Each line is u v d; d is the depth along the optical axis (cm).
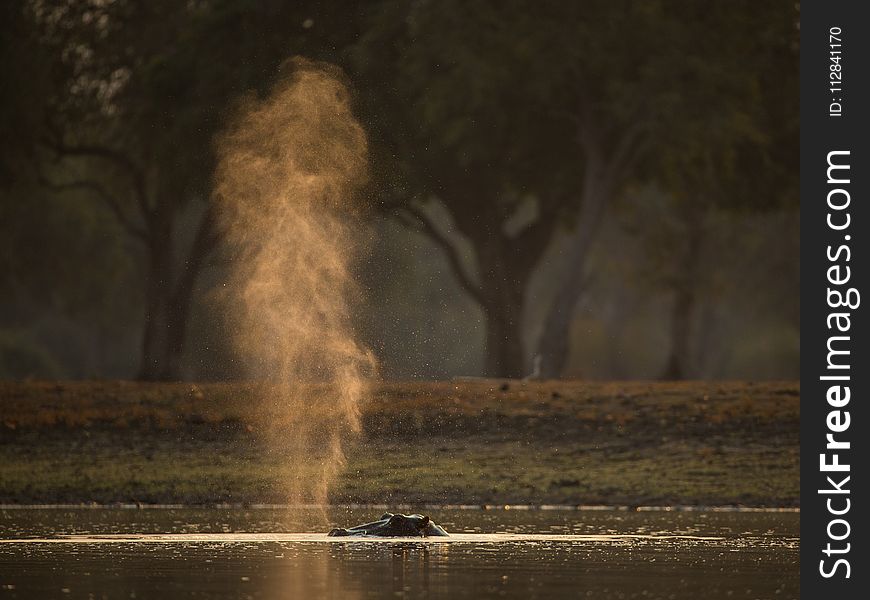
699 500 9219
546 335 17512
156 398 12006
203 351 15775
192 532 6869
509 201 18962
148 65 16312
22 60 16738
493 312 18375
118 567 5347
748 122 16475
